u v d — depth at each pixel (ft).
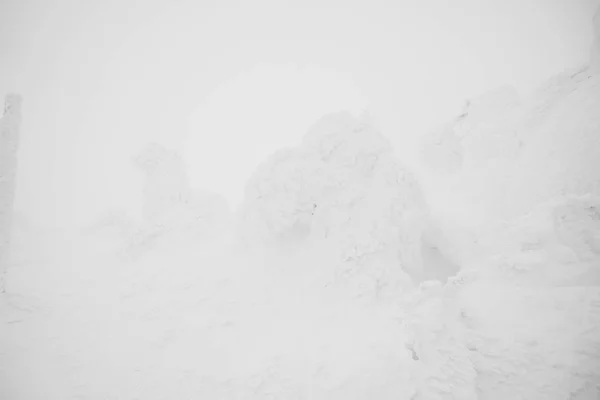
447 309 26.30
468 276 32.12
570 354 22.76
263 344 25.67
